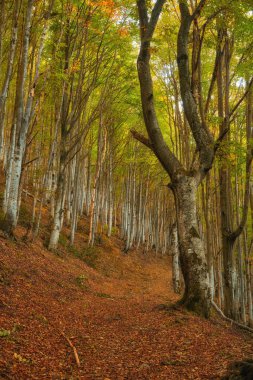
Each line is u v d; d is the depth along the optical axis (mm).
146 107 10859
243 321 14211
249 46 10969
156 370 5602
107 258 24828
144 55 11062
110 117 23766
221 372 5176
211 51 15289
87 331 7863
